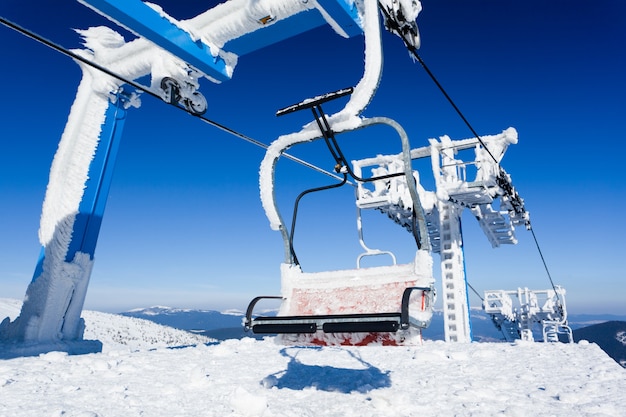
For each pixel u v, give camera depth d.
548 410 3.29
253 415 3.15
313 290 4.25
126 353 7.14
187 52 6.96
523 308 25.05
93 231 9.95
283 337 3.86
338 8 5.80
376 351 7.23
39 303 8.95
